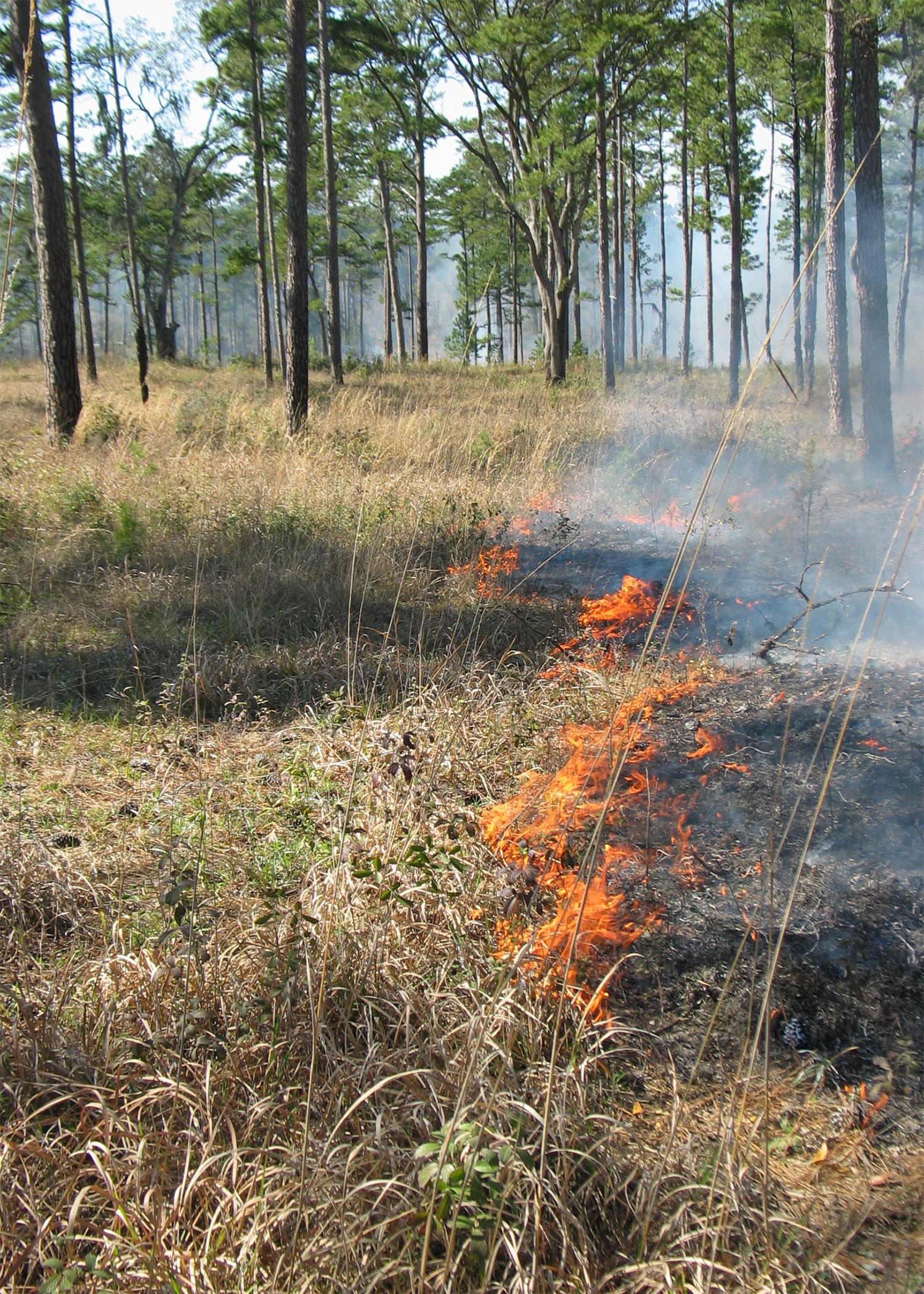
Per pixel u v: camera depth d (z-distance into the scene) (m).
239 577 7.25
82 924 3.41
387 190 39.09
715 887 3.51
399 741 4.05
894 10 11.22
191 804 4.23
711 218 35.78
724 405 17.48
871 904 3.35
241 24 27.66
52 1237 2.26
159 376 28.00
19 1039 2.73
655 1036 2.92
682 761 4.35
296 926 3.00
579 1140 2.43
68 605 6.73
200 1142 2.43
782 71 24.61
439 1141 2.27
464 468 11.48
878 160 11.45
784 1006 3.00
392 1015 2.85
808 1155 2.55
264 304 28.22
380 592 7.28
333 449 11.68
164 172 39.34
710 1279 2.08
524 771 4.41
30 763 4.68
